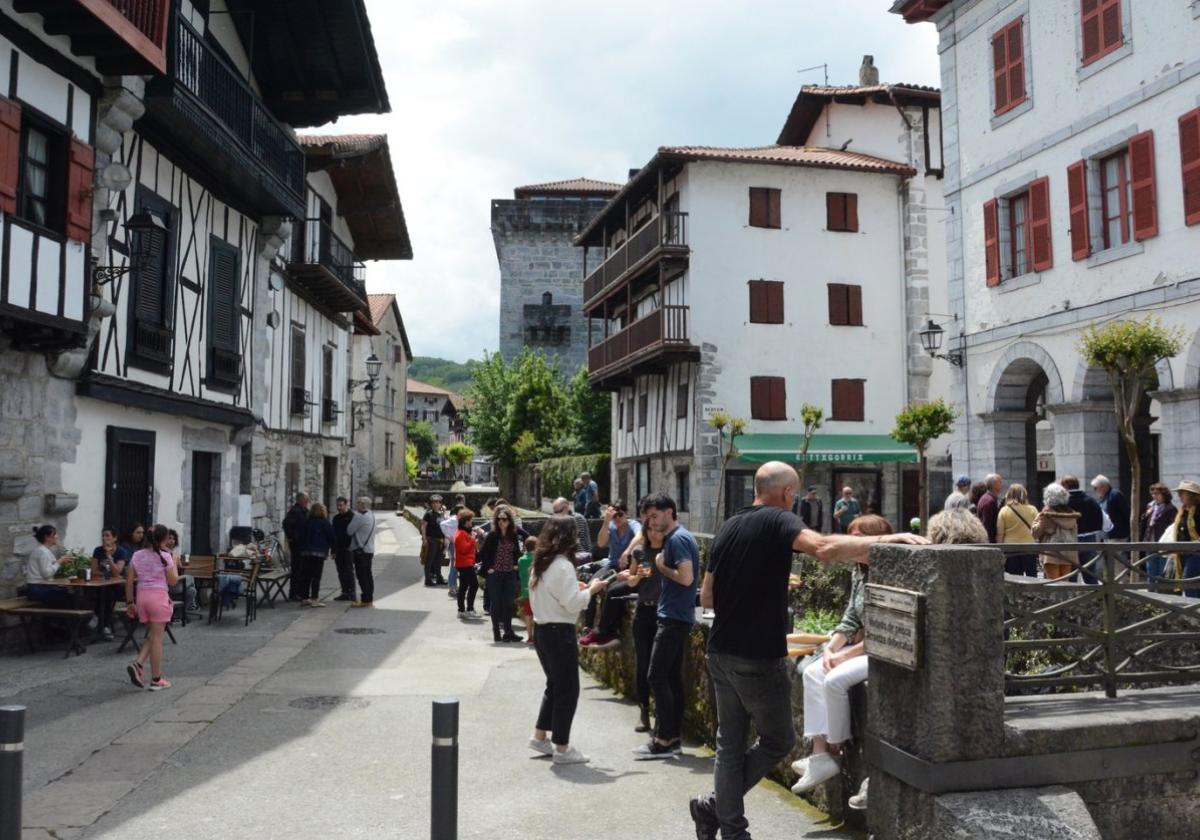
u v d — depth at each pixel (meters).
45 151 10.83
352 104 18.19
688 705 7.32
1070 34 16.19
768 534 4.58
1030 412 18.19
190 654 10.66
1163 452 14.38
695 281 27.91
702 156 27.53
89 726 7.38
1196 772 4.25
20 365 10.66
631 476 34.03
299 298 21.67
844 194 29.09
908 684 4.11
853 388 28.73
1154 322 14.13
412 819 5.36
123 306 12.50
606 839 5.06
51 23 10.42
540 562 6.64
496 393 47.72
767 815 5.31
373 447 50.25
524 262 56.09
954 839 3.78
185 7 13.73
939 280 29.23
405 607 15.53
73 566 10.85
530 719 7.86
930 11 19.67
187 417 14.52
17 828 3.98
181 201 14.17
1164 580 4.68
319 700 8.41
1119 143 15.19
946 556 4.00
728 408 27.86
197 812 5.46
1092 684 4.58
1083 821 3.82
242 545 15.16
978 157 18.53
